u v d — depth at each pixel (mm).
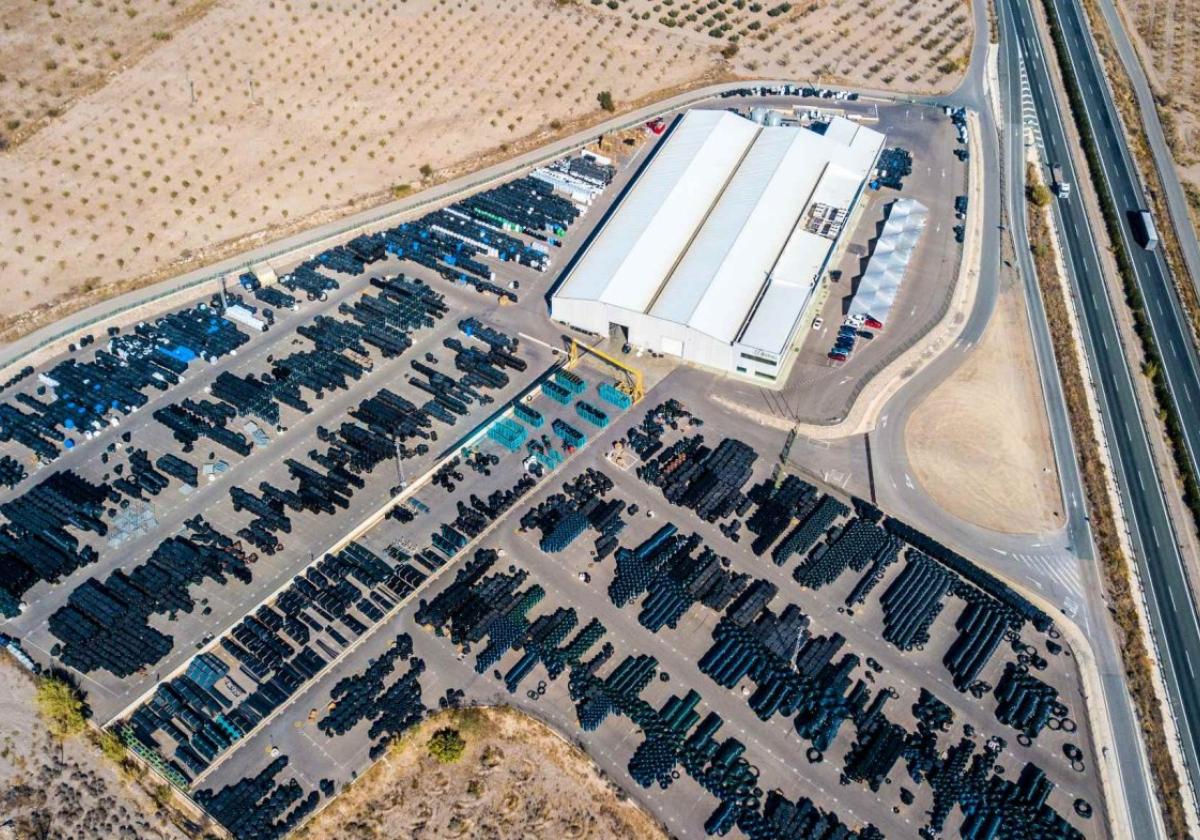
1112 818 106250
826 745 110875
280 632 121938
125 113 198125
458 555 129750
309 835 104250
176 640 120438
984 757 110688
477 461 142000
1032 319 168625
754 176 179875
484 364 157000
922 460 144250
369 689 114938
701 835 104062
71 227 176750
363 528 133250
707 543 132625
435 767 109562
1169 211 195125
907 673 118812
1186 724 116062
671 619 122438
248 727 111750
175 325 163625
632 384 153750
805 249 166875
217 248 177875
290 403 150250
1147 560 132875
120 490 138375
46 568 127562
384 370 156875
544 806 106625
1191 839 105250
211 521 134375
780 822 104438
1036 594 127312
